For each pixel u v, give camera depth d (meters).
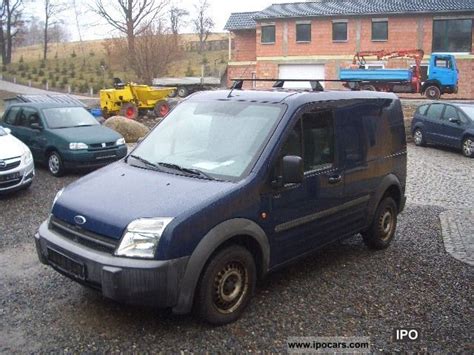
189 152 5.23
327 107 5.59
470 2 39.50
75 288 5.36
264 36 43.34
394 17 39.75
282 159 4.81
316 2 44.12
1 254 6.48
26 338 4.35
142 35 49.72
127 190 4.65
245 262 4.69
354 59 36.34
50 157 12.02
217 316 4.50
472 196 10.71
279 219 4.96
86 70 62.38
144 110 28.89
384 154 6.50
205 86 42.09
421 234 7.66
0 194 9.78
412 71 32.31
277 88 6.07
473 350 4.30
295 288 5.45
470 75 38.94
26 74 60.81
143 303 4.12
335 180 5.60
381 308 5.04
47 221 4.92
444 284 5.70
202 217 4.27
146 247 4.09
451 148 18.53
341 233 5.90
